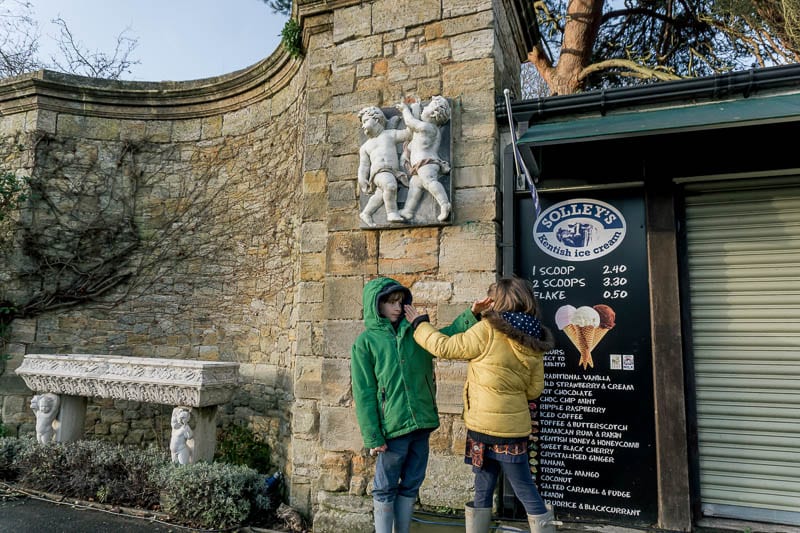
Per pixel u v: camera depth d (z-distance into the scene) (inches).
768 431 125.7
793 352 126.0
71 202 248.1
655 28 306.8
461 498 130.9
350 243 151.1
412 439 103.4
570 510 132.3
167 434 232.8
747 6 247.3
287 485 180.4
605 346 134.7
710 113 122.8
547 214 144.3
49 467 177.2
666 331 129.7
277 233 219.6
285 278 208.8
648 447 128.5
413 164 143.1
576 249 140.7
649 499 127.0
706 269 135.1
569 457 134.1
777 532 120.3
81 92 251.9
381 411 102.4
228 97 249.0
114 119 259.9
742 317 130.8
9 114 255.9
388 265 146.2
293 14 187.9
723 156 131.5
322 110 170.6
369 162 148.9
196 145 256.7
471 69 146.6
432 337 100.6
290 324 199.3
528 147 132.4
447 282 140.1
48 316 238.1
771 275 130.0
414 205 143.0
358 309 147.2
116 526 147.1
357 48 159.9
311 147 170.2
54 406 196.1
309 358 161.9
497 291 102.7
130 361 185.9
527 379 99.0
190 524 148.6
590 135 122.1
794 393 124.9
